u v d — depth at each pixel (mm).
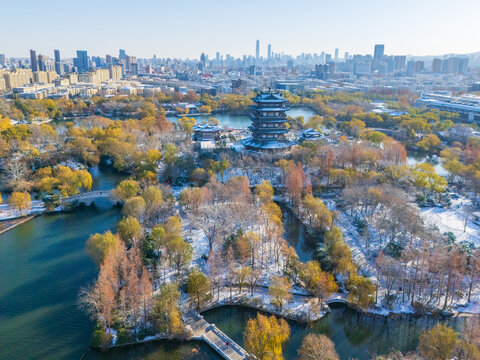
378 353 101312
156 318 104625
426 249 127875
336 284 122438
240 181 181750
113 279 107562
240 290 121688
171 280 124625
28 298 117875
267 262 137750
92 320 109188
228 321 112062
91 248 127938
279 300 113688
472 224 164750
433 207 182500
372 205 179250
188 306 114250
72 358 97375
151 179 195750
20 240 151875
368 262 138875
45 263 136250
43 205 179125
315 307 112938
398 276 120875
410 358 96062
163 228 140875
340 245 133625
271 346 91562
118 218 171375
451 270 121188
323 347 90938
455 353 90938
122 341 100250
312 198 170125
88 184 191250
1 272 130500
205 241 149875
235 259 133750
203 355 98938
